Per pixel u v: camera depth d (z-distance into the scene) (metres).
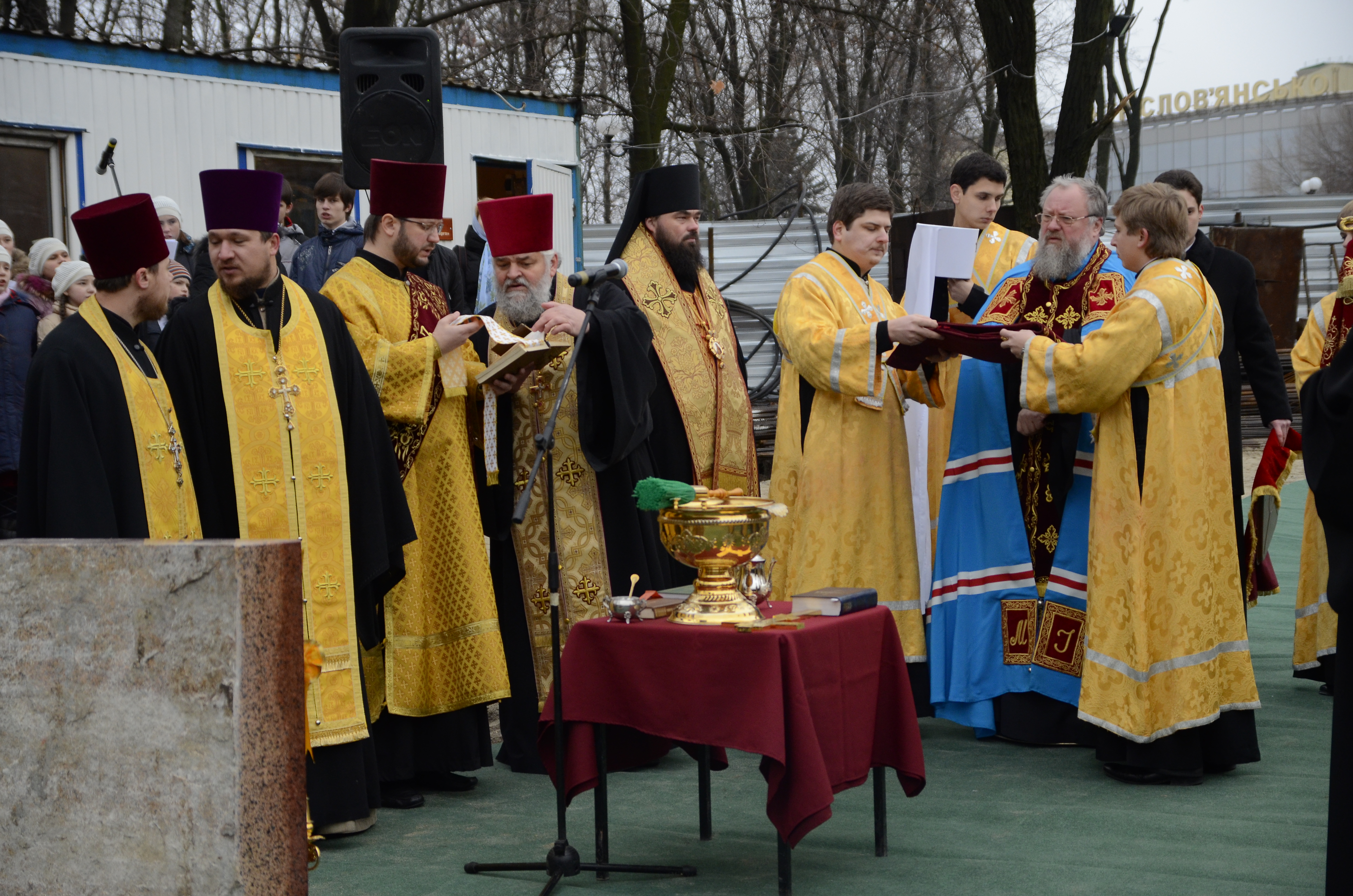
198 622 2.31
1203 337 4.29
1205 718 4.16
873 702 3.45
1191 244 5.38
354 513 3.95
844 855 3.56
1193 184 5.31
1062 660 4.71
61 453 3.30
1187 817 3.85
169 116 11.12
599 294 4.80
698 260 5.10
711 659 3.15
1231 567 4.30
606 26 19.39
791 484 4.94
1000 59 14.59
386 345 4.17
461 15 19.97
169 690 2.33
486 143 13.10
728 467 5.03
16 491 5.63
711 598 3.29
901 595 4.85
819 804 3.04
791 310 4.79
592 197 23.09
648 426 4.46
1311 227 16.30
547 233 4.45
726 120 23.50
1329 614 5.44
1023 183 14.89
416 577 4.29
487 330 4.29
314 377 3.90
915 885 3.30
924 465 5.27
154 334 5.77
